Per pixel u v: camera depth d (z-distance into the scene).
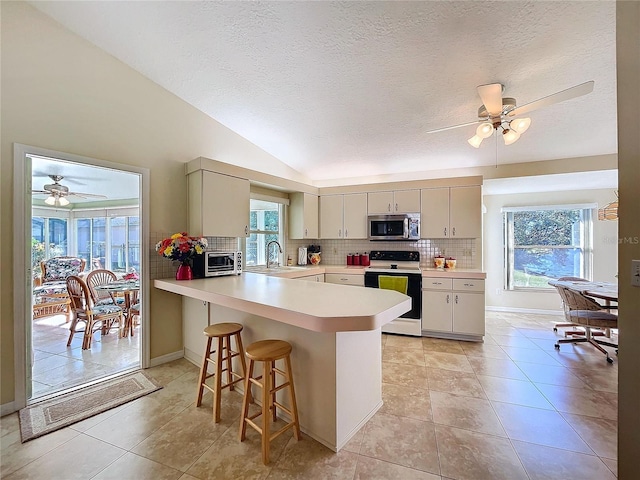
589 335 3.40
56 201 4.72
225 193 3.22
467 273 3.66
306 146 4.01
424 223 4.14
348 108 3.04
